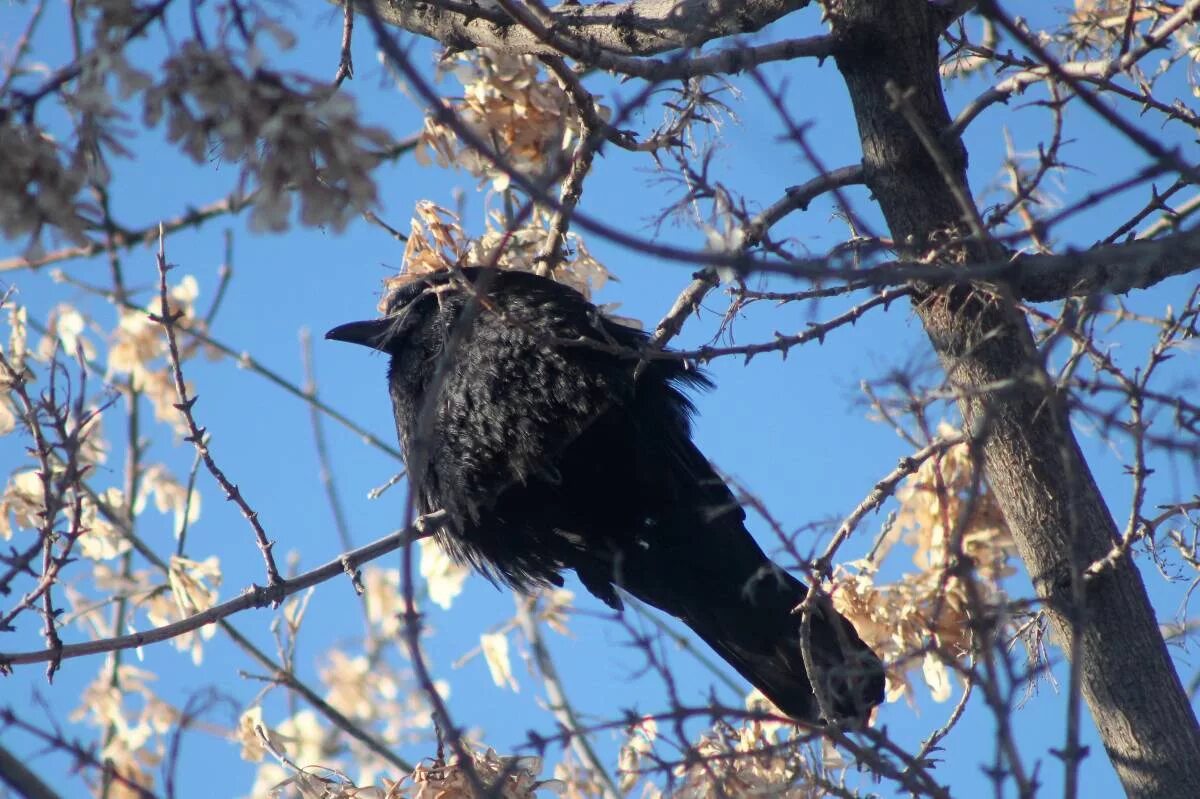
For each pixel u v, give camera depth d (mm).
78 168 5816
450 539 12078
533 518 11289
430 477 11297
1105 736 7812
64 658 8094
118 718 12180
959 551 5516
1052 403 5789
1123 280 6707
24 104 5812
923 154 8336
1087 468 8180
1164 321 7086
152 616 12695
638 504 10914
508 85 9570
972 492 5535
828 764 7738
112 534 12352
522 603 12117
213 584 12086
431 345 11445
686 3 8406
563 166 5395
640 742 7992
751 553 10711
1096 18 9430
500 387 10789
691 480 10828
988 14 5605
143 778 11891
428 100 5184
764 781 7488
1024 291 7855
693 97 7852
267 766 12211
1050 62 5605
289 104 5527
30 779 6016
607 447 10719
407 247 10617
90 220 5902
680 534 10836
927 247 7824
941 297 8023
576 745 10266
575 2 9180
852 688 7090
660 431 10805
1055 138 6969
